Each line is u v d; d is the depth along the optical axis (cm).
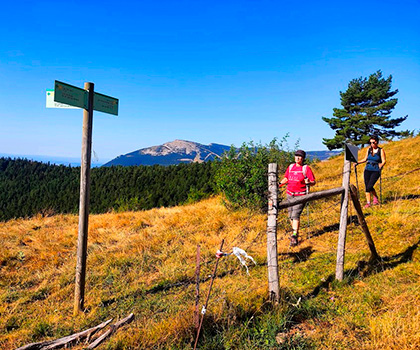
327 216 778
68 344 356
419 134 2053
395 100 3816
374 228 627
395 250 519
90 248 836
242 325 345
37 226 1162
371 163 768
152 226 1011
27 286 645
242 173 984
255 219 866
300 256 580
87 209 480
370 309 358
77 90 441
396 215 633
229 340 321
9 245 899
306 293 425
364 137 3794
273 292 374
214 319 351
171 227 931
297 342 312
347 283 435
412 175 1028
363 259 505
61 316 474
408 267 453
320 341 313
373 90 3881
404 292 384
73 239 916
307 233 693
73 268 698
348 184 433
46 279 659
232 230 807
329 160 2494
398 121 3850
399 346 283
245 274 535
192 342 324
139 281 596
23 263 778
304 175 625
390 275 440
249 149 1038
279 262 567
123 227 1020
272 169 370
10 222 1273
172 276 586
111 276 630
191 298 463
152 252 746
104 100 490
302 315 370
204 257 661
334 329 333
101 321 436
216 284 510
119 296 532
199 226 895
